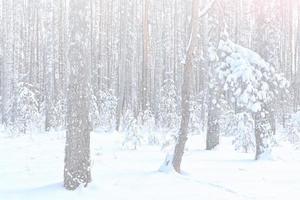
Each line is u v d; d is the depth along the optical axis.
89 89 10.63
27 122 28.16
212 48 17.03
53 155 16.67
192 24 12.48
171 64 46.91
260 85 14.95
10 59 42.44
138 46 44.41
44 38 44.88
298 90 41.31
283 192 10.30
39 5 44.03
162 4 49.59
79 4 10.48
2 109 38.31
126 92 38.25
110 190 10.33
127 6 38.75
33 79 38.78
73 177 10.40
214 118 18.47
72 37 10.49
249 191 10.38
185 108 12.38
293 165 14.23
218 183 11.19
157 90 42.38
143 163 14.31
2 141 22.64
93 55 38.56
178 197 9.81
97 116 30.44
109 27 42.91
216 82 18.22
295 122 21.14
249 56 14.68
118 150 18.28
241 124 17.31
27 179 11.74
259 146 15.52
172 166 12.36
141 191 10.33
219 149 18.44
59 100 30.45
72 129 10.48
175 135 13.05
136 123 18.89
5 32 47.41
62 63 32.44
